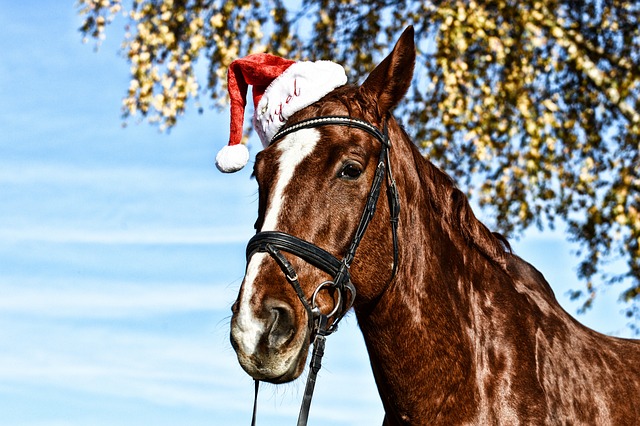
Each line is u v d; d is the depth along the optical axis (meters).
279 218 2.72
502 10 9.03
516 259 3.49
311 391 2.73
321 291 2.76
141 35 9.33
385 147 2.97
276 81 3.08
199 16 9.55
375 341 3.06
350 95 3.02
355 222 2.82
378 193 2.90
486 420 3.03
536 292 3.38
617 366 3.31
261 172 2.85
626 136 9.57
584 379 3.17
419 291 3.05
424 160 3.25
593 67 9.34
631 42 9.62
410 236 3.06
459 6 8.57
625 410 3.20
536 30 8.89
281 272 2.67
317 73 3.03
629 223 8.87
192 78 9.26
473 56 9.24
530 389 3.06
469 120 8.77
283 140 2.89
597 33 9.72
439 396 3.03
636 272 9.59
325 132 2.87
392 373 3.05
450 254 3.20
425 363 3.02
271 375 2.60
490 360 3.11
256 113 3.16
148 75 9.34
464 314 3.14
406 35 3.05
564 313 3.41
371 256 2.89
